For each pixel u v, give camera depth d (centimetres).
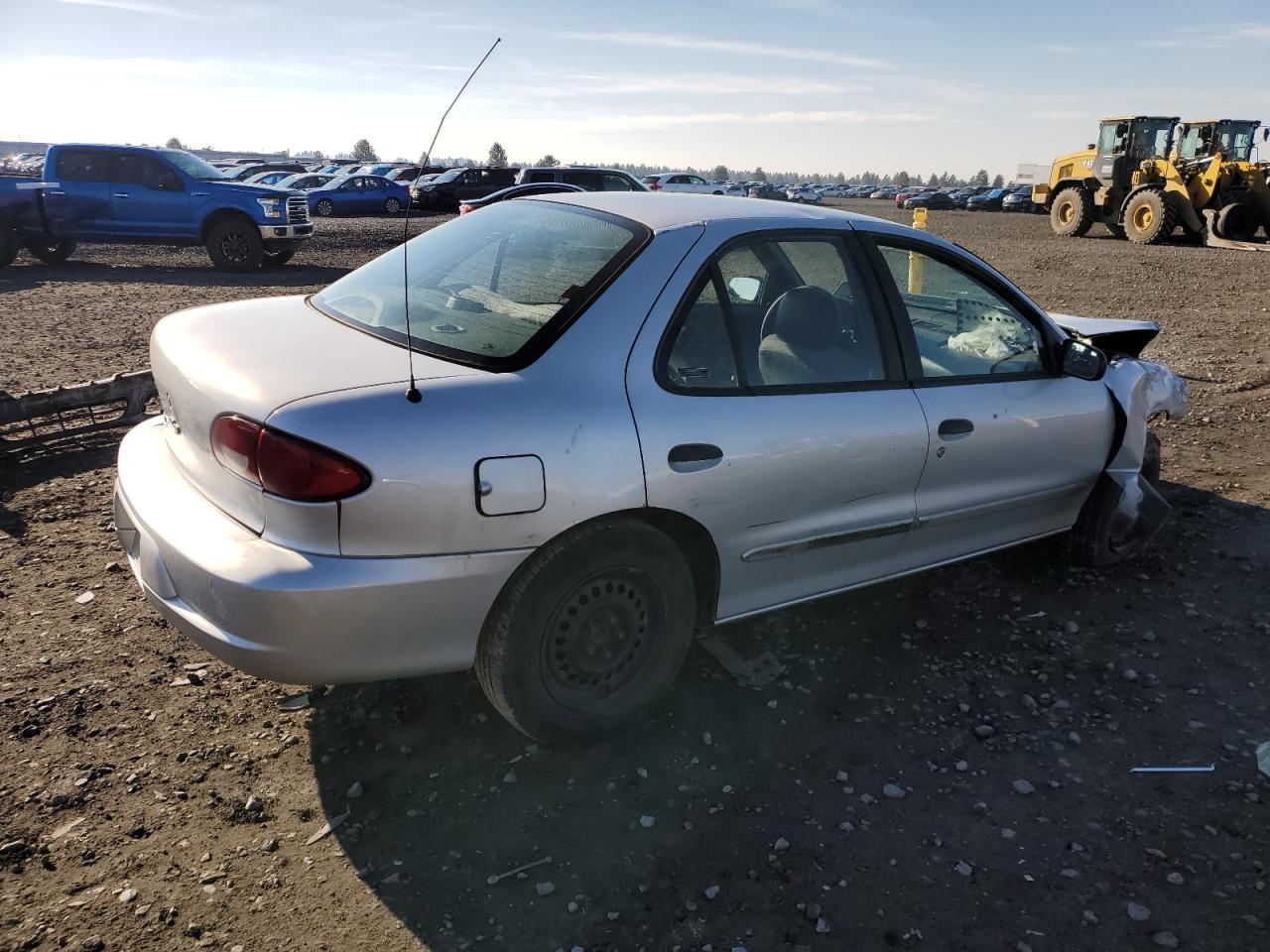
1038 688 344
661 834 262
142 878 239
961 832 267
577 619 278
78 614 369
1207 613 405
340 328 296
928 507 355
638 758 295
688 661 352
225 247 1600
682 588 296
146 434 318
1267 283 1609
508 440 249
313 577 234
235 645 240
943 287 366
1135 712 330
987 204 5847
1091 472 421
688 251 296
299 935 224
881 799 279
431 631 252
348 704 316
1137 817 276
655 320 283
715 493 288
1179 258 2059
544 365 266
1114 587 428
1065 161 2834
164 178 1570
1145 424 429
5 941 218
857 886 246
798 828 266
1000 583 430
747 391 299
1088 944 230
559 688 283
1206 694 342
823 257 333
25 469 535
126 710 308
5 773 275
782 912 236
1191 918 238
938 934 231
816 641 371
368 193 3381
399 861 249
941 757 301
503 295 294
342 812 266
